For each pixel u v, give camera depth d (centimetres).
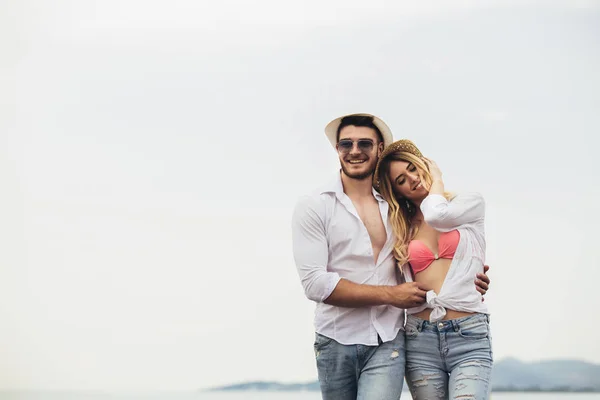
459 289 324
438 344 326
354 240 336
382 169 350
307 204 339
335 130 352
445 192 343
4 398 811
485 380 320
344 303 328
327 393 344
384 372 329
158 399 816
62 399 813
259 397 825
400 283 347
